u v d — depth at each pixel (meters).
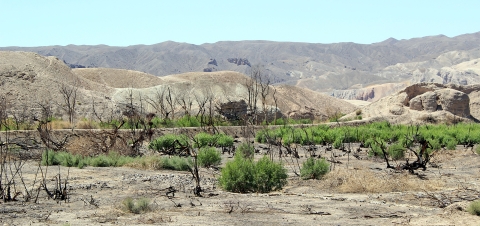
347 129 41.50
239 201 13.99
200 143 31.84
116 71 138.50
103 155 24.75
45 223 10.82
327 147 34.72
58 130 33.75
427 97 61.56
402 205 13.40
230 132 44.47
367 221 11.27
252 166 16.80
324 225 10.80
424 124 57.22
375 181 17.09
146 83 133.38
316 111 123.81
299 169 22.06
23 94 77.56
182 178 18.61
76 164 22.77
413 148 32.12
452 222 11.03
